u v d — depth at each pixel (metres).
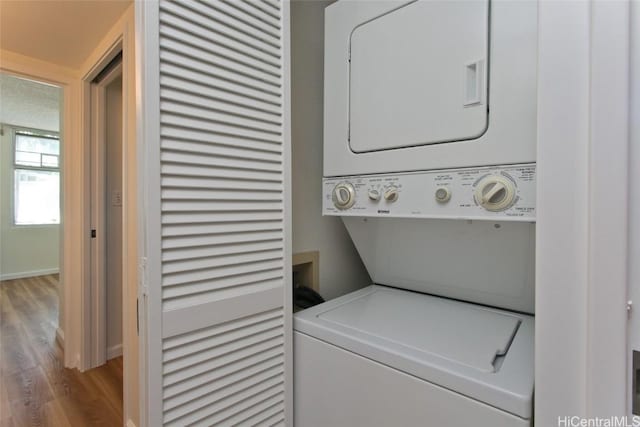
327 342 1.10
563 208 0.61
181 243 0.93
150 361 0.87
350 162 1.30
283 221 1.18
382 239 1.54
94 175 2.84
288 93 1.20
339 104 1.34
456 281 1.40
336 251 1.82
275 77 1.16
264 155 1.13
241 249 1.06
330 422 1.09
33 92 4.19
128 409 2.04
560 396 0.62
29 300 4.79
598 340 0.57
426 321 1.18
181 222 0.93
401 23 1.15
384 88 1.20
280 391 1.17
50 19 2.02
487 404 0.77
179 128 0.92
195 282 0.96
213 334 1.00
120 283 3.04
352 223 1.59
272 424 1.15
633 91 0.53
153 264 0.87
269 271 1.14
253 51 1.10
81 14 1.98
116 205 3.01
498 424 0.75
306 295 1.56
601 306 0.57
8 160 6.10
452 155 1.03
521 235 1.15
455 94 1.02
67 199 2.82
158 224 0.88
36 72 2.60
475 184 0.98
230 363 1.04
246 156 1.08
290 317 1.20
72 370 2.80
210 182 0.99
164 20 0.89
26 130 6.25
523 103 0.90
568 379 0.61
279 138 1.17
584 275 0.59
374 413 0.97
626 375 0.55
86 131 2.79
